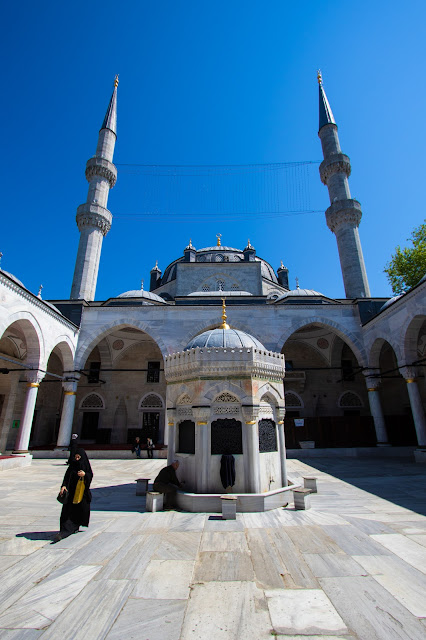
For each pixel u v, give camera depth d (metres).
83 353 20.86
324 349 26.80
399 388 25.44
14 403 21.27
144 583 4.14
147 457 19.78
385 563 4.67
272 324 21.08
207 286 31.45
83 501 6.07
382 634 3.10
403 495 9.05
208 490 7.59
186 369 8.36
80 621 3.35
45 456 19.20
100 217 30.06
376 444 21.00
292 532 5.95
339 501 8.37
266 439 8.27
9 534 6.05
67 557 4.96
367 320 20.95
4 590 3.99
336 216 30.05
